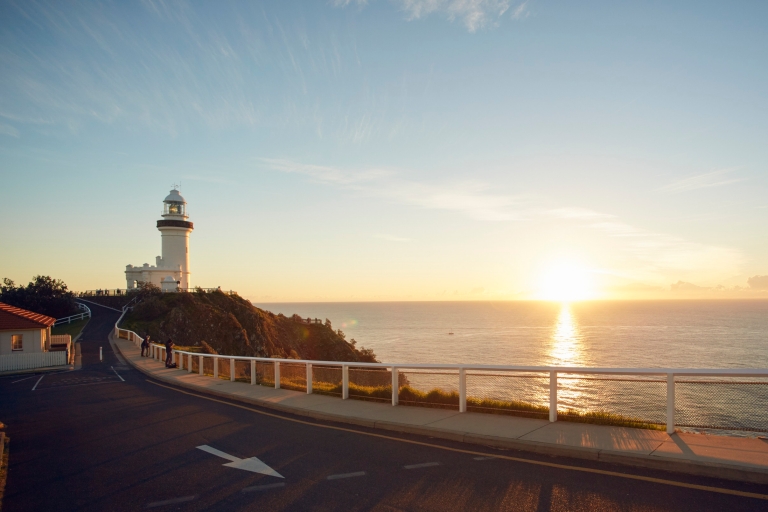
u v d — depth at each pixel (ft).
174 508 21.84
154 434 36.96
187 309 219.20
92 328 190.60
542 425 33.04
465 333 469.98
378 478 24.93
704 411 29.53
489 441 30.63
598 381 33.81
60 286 240.32
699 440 27.78
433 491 22.79
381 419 37.27
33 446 34.60
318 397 49.55
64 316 229.86
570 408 34.99
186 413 45.42
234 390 57.11
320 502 21.94
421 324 639.35
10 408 53.52
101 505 22.48
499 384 38.09
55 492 24.45
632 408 32.17
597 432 30.45
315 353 268.00
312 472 26.32
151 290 249.55
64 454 31.99
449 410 39.81
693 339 372.58
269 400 48.52
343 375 48.26
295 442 32.99
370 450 30.37
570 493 21.86
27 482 26.20
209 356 74.43
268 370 62.54
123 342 146.51
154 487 24.76
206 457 29.94
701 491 21.54
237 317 239.91
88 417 45.57
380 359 276.21
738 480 22.76
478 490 22.68
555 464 26.17
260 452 30.73
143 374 84.33
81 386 70.90
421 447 30.71
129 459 30.14
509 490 22.53
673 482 22.80
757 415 28.07
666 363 240.73
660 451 25.86
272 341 244.42
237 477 25.93
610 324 579.89
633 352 290.35
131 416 45.03
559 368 33.73
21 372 95.35
